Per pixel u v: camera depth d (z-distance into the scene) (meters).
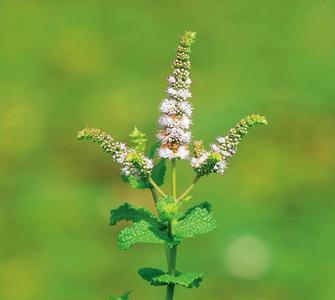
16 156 15.63
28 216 13.82
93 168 15.20
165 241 4.34
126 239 4.33
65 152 15.70
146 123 16.53
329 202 14.03
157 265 12.50
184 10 20.67
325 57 18.39
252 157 15.25
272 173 14.80
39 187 14.62
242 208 13.74
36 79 18.11
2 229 13.61
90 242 13.20
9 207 14.12
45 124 16.53
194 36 4.28
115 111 16.88
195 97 17.05
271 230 13.17
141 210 4.58
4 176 14.95
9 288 12.40
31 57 18.98
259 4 20.59
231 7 20.67
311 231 13.12
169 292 4.43
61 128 16.41
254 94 17.11
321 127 16.11
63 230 13.45
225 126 15.90
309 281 12.05
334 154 15.38
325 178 14.75
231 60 18.59
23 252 13.05
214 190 14.09
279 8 20.47
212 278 12.23
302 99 16.91
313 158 15.39
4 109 17.03
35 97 17.41
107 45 19.36
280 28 19.88
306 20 20.02
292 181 14.64
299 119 16.31
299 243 12.92
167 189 14.04
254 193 14.21
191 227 4.37
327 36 19.42
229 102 16.80
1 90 17.67
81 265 12.67
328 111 16.50
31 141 16.06
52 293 12.23
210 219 4.38
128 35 19.81
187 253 12.70
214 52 18.95
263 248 12.70
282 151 15.46
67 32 20.00
